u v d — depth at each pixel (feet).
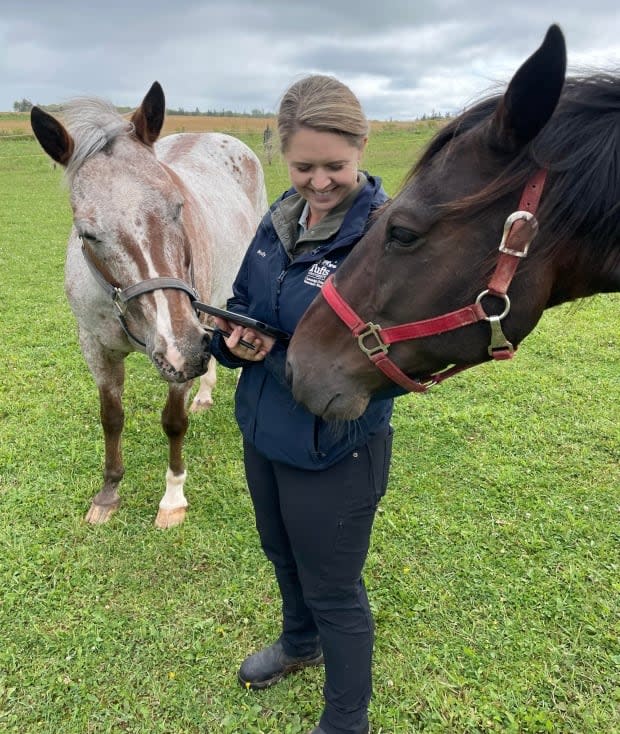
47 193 49.88
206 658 7.35
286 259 5.11
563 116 3.93
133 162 7.67
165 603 8.19
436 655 7.34
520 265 3.96
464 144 4.04
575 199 3.86
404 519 9.84
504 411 13.46
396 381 4.53
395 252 4.19
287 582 6.32
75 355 16.49
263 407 5.29
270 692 6.93
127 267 7.41
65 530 9.57
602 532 9.45
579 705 6.67
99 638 7.55
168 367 7.28
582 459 11.48
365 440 4.99
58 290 22.77
